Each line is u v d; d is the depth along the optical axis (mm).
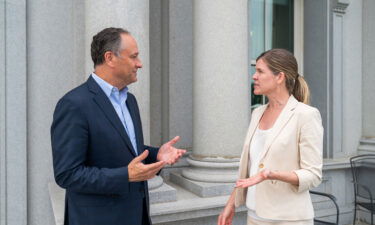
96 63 1800
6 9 3336
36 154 3549
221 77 3371
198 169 3518
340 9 4773
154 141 4137
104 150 1688
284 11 5047
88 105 1665
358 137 5039
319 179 1837
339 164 4613
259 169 1932
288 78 1984
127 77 1796
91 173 1582
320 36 4836
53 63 3572
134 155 1785
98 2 2936
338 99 4840
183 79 4141
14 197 3447
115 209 1713
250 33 4523
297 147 1890
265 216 1892
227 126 3389
